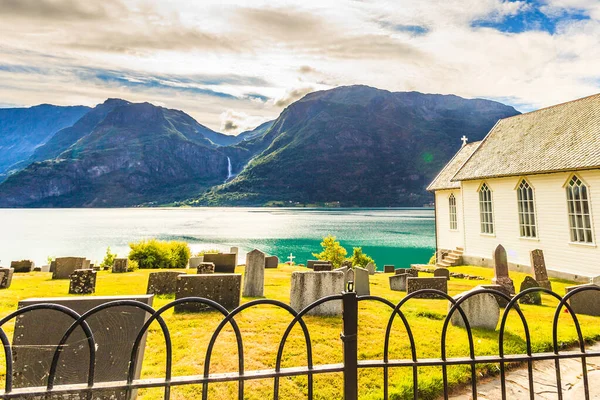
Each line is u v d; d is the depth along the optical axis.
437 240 28.89
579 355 2.92
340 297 2.55
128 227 91.69
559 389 2.89
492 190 21.58
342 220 120.69
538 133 20.73
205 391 2.29
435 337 6.99
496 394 4.98
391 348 6.34
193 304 8.48
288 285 13.33
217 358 5.71
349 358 2.51
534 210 18.58
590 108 18.41
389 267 23.55
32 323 4.23
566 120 19.39
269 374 2.38
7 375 2.07
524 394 4.98
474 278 17.66
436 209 29.25
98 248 51.53
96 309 2.21
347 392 2.48
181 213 177.50
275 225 99.25
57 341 4.21
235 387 4.80
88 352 4.23
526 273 18.89
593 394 4.97
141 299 4.50
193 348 6.12
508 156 21.27
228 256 17.03
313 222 110.69
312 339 6.65
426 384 5.03
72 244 56.09
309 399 2.47
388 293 12.93
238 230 83.81
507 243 20.47
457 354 6.11
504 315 2.90
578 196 16.36
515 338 7.07
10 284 13.16
